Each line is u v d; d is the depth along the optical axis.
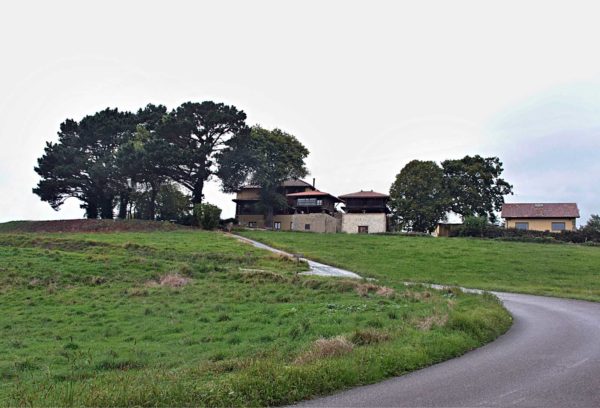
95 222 69.62
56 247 47.00
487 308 21.91
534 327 20.12
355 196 88.62
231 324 20.59
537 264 47.75
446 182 92.38
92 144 78.06
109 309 25.67
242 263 43.41
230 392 10.17
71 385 11.30
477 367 13.12
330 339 14.30
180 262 40.16
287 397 10.31
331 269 43.84
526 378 11.93
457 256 52.22
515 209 82.62
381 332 15.76
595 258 51.31
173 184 87.69
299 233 72.94
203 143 78.75
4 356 16.81
